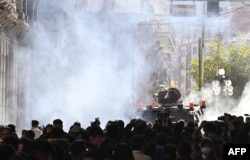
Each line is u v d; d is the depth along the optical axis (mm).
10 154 17688
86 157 17250
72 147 21031
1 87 54781
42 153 18734
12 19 52969
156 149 23250
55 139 24859
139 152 22344
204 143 23703
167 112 45656
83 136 27281
